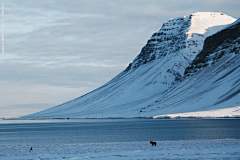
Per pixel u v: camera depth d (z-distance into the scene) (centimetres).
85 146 7512
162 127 17475
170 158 5328
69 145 7812
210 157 5338
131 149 6725
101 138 11512
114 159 5369
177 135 11681
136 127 18588
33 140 11406
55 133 15288
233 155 5494
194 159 5188
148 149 6612
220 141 7738
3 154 6253
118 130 16225
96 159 5403
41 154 6166
